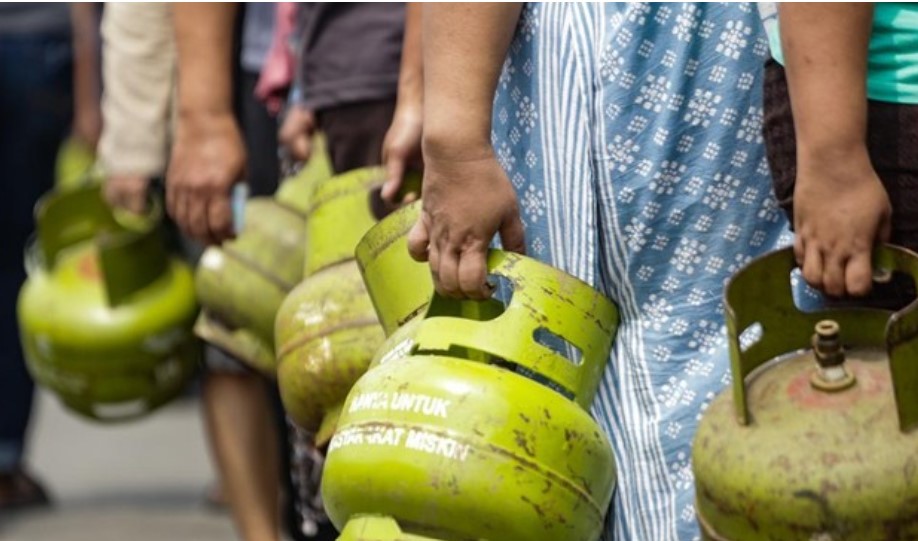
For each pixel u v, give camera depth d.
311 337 4.96
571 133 4.45
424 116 4.33
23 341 7.30
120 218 7.29
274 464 6.74
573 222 4.46
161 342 7.08
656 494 4.39
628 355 4.43
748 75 4.39
